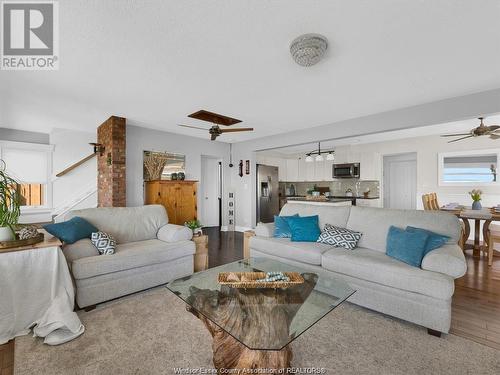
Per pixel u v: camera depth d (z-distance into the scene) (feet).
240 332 4.29
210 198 22.99
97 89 9.66
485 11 5.38
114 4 5.17
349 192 25.20
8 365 5.22
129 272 8.36
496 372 5.02
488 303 7.86
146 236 10.83
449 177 18.65
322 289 5.91
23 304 6.42
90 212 10.00
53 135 17.15
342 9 5.33
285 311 4.94
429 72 8.34
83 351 5.65
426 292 6.24
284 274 6.37
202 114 13.20
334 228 9.89
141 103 11.33
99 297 7.67
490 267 11.00
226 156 22.21
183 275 9.86
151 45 6.71
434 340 6.07
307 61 6.66
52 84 9.14
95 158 18.52
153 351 5.67
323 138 15.42
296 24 5.84
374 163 22.11
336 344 5.92
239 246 15.56
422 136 19.61
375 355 5.53
